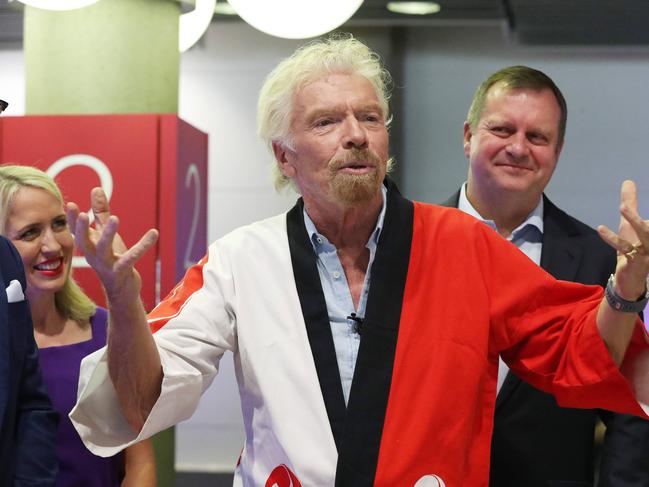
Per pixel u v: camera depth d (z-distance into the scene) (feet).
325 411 6.33
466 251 6.64
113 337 5.95
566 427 8.27
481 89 9.37
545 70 20.44
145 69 13.12
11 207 9.23
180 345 6.42
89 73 13.03
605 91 20.20
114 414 6.19
